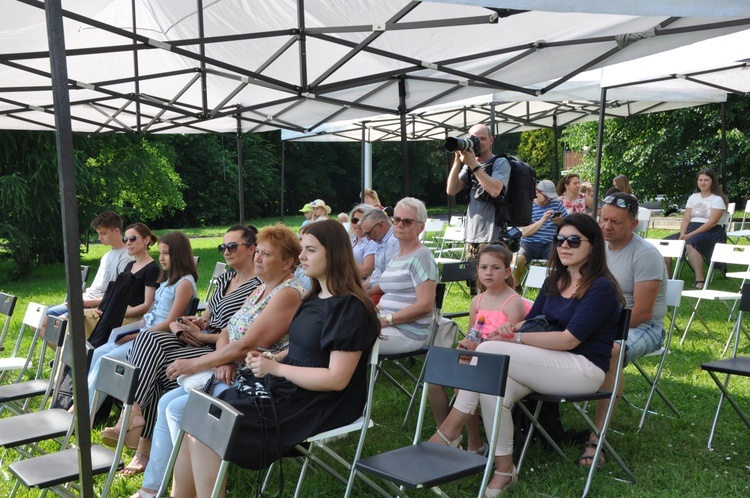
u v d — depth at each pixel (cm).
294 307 382
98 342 514
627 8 289
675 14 292
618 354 403
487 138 613
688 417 479
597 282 372
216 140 3756
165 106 731
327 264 325
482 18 446
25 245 1465
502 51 562
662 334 457
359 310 320
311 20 588
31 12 562
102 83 667
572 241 377
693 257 926
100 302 596
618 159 1759
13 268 1598
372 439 456
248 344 374
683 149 1644
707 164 1603
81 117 841
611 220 447
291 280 388
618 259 453
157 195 2139
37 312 531
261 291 405
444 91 723
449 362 317
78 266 269
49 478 293
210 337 441
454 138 567
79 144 1655
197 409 267
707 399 515
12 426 360
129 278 527
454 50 599
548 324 386
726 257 717
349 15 566
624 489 371
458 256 1320
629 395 529
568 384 362
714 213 918
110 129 896
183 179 3572
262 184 3916
